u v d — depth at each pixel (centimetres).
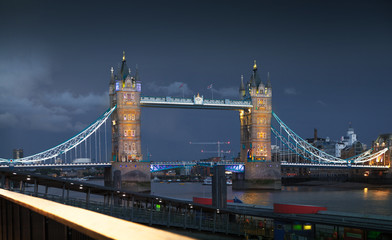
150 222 5950
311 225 5247
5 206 1209
